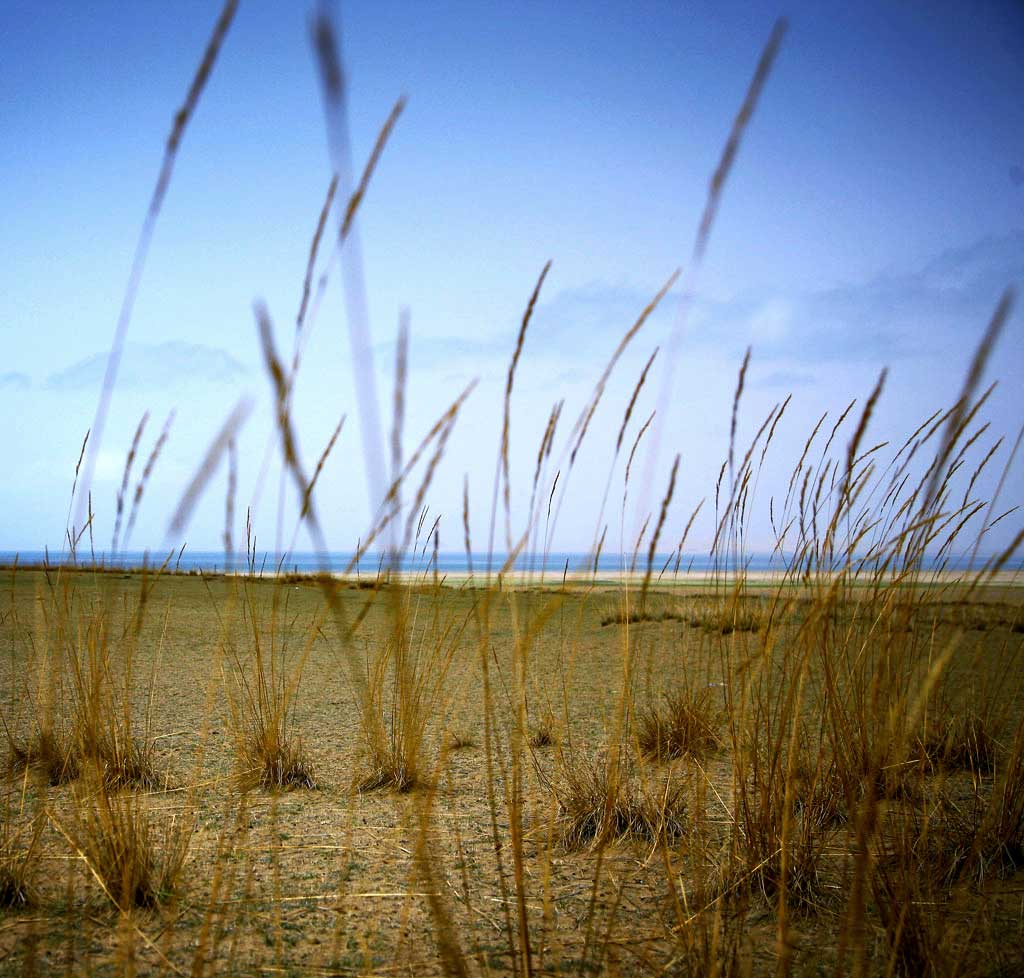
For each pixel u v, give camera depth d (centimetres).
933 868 224
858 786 222
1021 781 253
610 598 1087
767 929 204
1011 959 173
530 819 295
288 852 260
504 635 709
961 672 340
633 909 219
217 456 76
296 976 175
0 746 370
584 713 479
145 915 208
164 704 512
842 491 198
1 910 208
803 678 187
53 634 325
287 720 477
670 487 136
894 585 216
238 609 963
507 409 134
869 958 184
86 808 275
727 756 349
